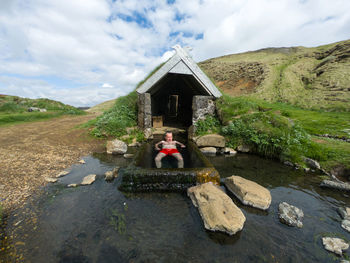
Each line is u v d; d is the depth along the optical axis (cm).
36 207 325
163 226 286
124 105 1042
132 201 354
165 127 1132
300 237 270
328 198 380
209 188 358
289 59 2711
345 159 518
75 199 356
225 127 779
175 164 496
